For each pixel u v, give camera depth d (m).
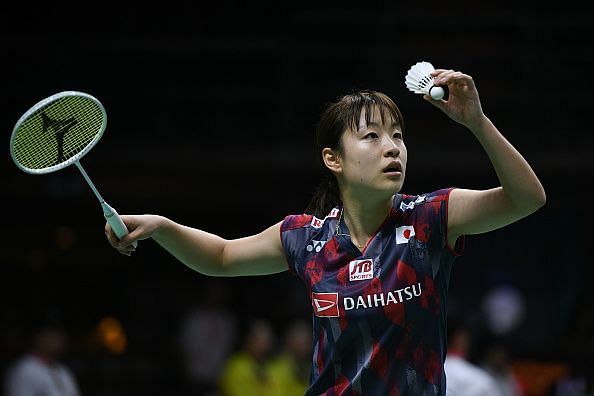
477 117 10.51
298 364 31.91
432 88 10.55
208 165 39.53
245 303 43.44
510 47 45.12
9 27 45.81
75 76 44.38
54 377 28.06
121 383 39.56
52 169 11.52
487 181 39.03
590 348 38.94
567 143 40.56
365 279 11.33
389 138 11.48
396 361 11.17
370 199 11.48
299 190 40.75
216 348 36.66
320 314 11.52
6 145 41.03
